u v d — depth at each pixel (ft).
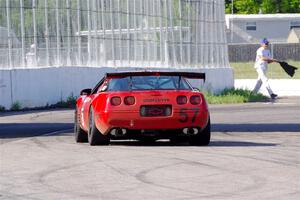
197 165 93.81
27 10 225.15
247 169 90.38
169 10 274.57
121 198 72.95
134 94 112.06
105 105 112.57
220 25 294.05
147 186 79.20
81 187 79.41
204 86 271.90
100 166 94.02
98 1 249.14
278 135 138.62
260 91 285.43
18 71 217.97
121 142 124.98
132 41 261.44
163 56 272.31
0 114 202.39
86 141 126.11
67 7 237.45
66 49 236.84
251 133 143.13
